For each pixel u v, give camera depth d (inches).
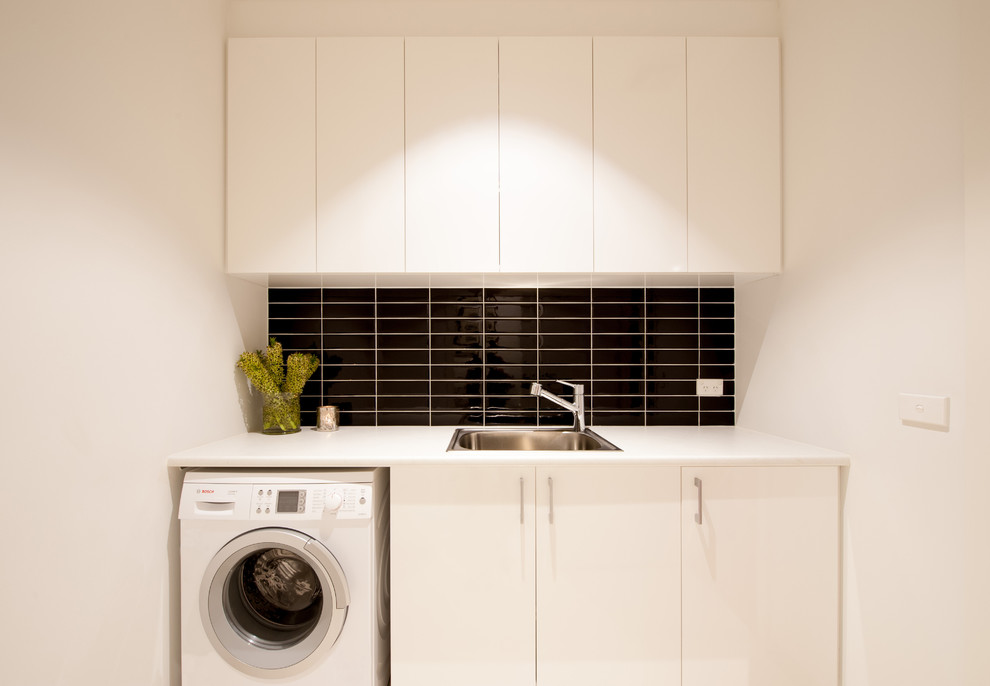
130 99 48.6
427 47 64.9
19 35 37.0
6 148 36.0
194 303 59.3
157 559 52.4
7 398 36.0
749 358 76.3
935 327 43.2
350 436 70.3
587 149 65.1
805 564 55.8
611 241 65.1
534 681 55.4
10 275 36.3
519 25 69.0
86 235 43.2
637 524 55.9
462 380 81.4
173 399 55.3
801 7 62.2
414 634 55.4
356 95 65.0
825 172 57.7
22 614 37.1
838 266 55.6
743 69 65.7
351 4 68.4
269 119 65.1
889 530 48.4
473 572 55.6
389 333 81.1
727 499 56.1
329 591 52.4
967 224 39.1
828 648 55.6
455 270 65.2
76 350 42.1
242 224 65.0
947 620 42.1
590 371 81.9
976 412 38.5
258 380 68.8
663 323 81.8
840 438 55.7
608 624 55.7
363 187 64.9
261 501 53.6
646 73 65.2
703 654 55.7
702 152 65.5
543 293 81.8
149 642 51.1
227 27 67.1
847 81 54.1
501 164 64.9
